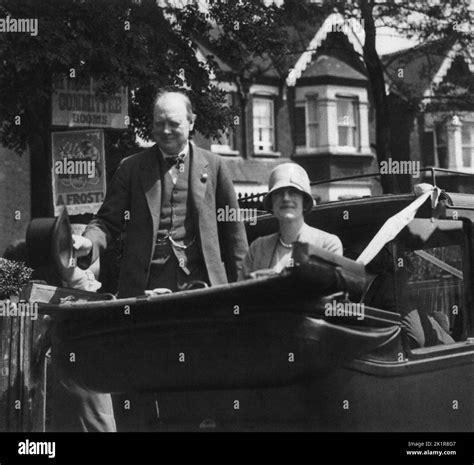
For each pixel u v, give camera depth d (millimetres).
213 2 15391
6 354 7625
